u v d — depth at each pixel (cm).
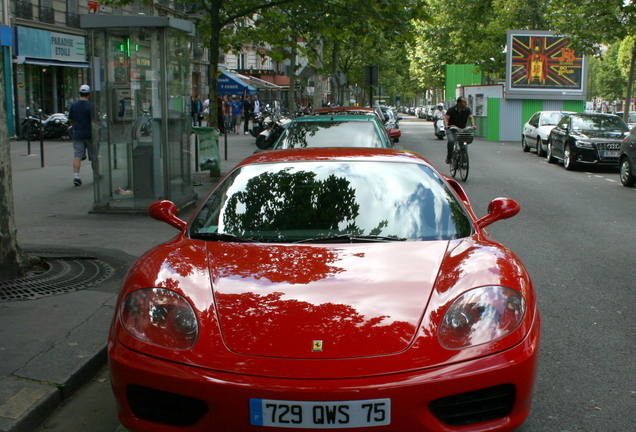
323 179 434
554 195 1322
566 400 388
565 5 2511
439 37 5550
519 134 3500
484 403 293
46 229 879
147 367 291
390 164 453
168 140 1027
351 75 4819
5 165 602
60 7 3172
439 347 288
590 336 496
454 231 391
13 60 2819
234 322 300
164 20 986
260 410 274
